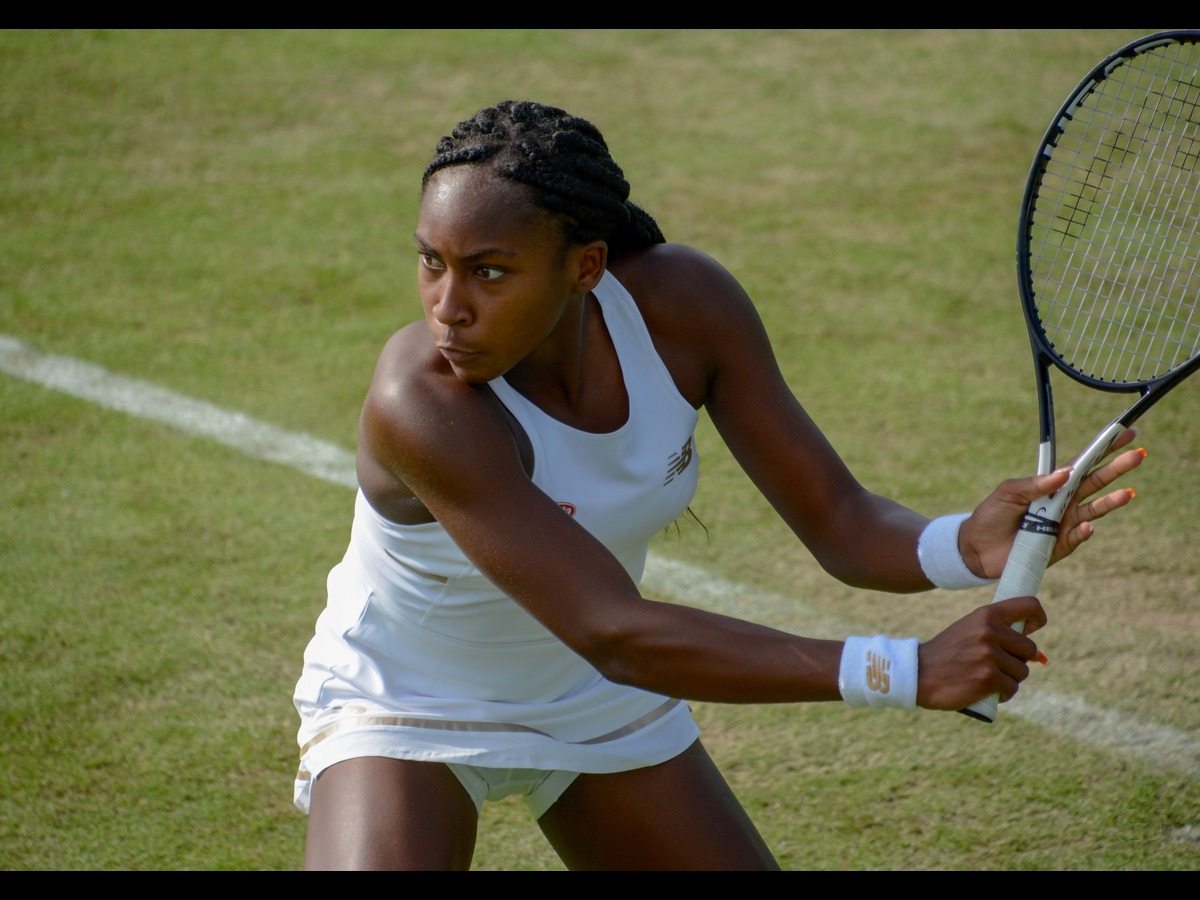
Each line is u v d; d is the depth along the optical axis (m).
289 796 7.36
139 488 10.46
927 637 8.84
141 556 9.59
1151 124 5.97
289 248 14.69
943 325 13.27
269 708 8.05
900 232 15.33
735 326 5.04
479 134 4.26
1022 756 7.66
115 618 8.87
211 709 8.03
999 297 13.84
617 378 4.82
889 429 11.41
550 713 5.10
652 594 9.28
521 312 4.23
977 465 10.87
